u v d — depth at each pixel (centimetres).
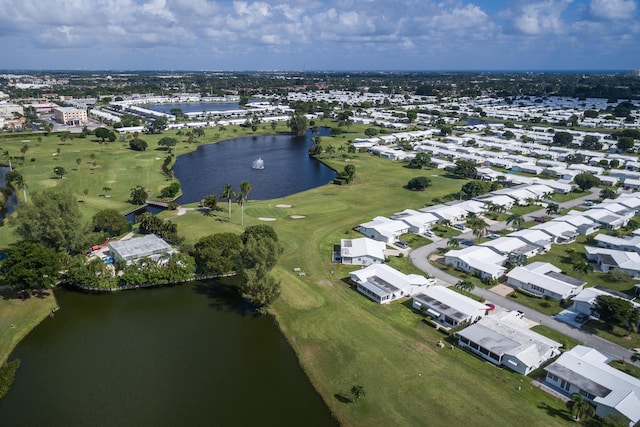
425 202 18225
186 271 11331
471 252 12544
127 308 10231
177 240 13012
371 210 17038
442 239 14388
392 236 14012
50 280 10106
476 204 16988
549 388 7638
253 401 7412
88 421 6944
